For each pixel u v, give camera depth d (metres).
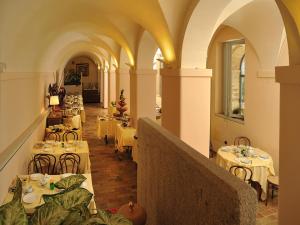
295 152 2.44
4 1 3.11
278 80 2.58
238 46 8.27
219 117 8.98
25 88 5.65
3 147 3.85
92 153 8.82
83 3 5.44
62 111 10.99
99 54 17.72
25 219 1.18
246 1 4.56
